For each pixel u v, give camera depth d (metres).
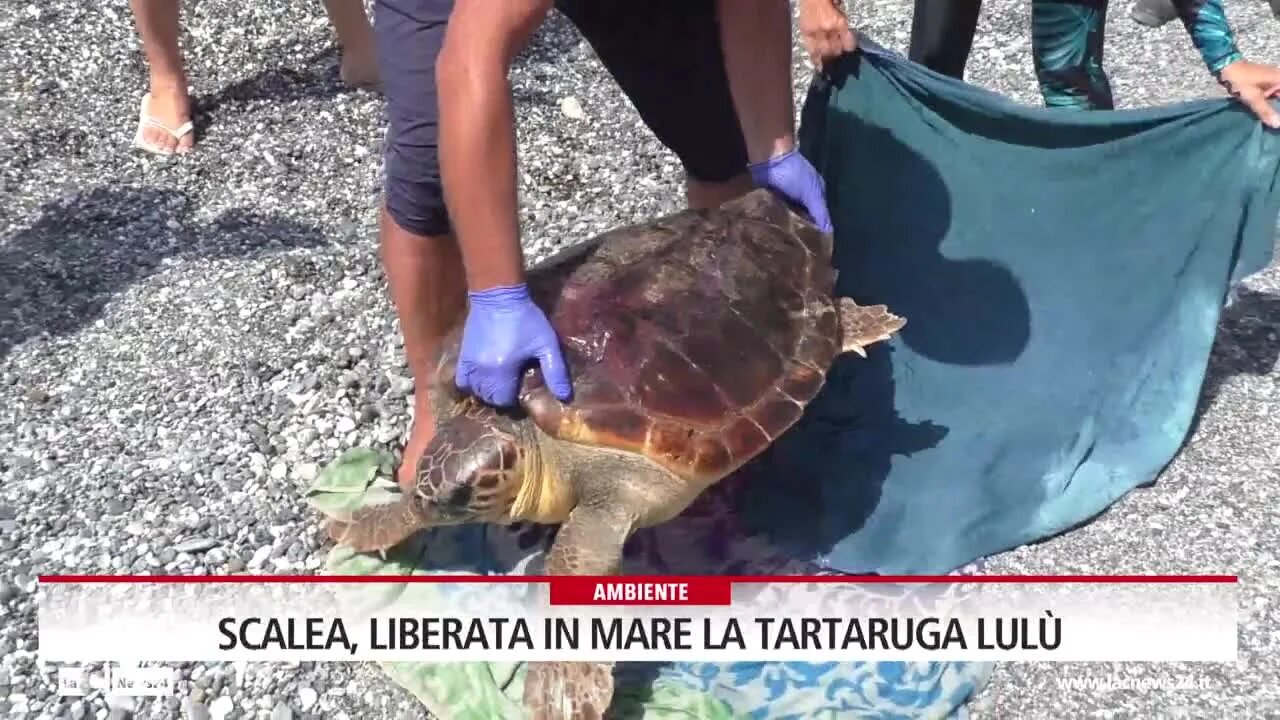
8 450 1.83
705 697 1.50
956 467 1.79
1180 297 1.81
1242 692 1.52
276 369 1.99
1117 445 1.81
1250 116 1.69
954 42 2.03
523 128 2.64
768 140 1.68
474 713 1.47
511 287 1.35
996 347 1.90
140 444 1.84
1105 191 1.83
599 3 1.67
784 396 1.53
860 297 1.95
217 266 2.22
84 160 2.50
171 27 2.46
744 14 1.57
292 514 1.74
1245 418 1.89
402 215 1.52
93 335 2.05
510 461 1.41
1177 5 1.70
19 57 2.77
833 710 1.50
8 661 1.54
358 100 2.76
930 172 1.88
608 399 1.43
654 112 1.81
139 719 1.49
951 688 1.53
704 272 1.57
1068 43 1.88
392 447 1.86
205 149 2.56
